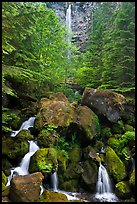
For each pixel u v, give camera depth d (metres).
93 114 9.52
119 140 9.00
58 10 29.19
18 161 7.74
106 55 12.22
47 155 7.41
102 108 9.62
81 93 14.96
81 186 7.67
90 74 13.94
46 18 12.30
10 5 7.11
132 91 11.29
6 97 10.37
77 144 8.66
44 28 12.42
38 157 7.34
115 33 12.08
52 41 13.11
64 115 8.73
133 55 11.40
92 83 13.89
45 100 10.41
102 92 9.91
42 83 12.22
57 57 13.45
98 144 8.89
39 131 8.50
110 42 12.98
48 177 7.21
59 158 7.76
